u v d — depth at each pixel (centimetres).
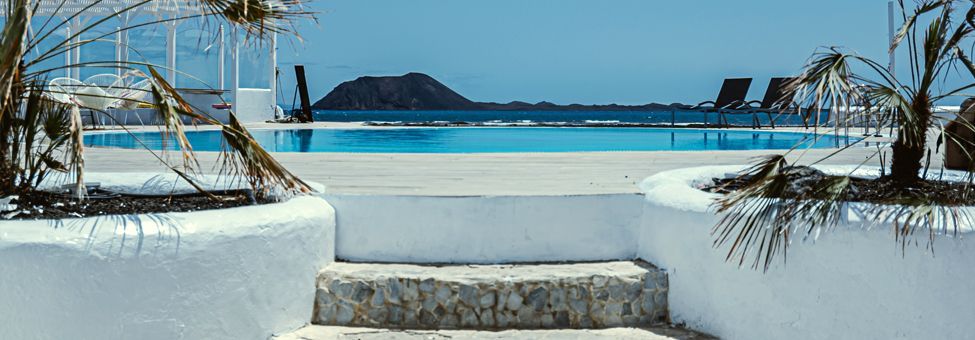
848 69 335
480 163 699
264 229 351
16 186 364
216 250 330
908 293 325
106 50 1636
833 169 527
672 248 395
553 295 382
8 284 287
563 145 1438
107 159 746
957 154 553
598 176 564
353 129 1773
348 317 381
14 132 354
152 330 312
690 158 780
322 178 539
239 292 339
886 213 333
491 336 367
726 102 1805
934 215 325
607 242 429
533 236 423
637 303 391
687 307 386
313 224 384
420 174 579
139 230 313
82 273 296
